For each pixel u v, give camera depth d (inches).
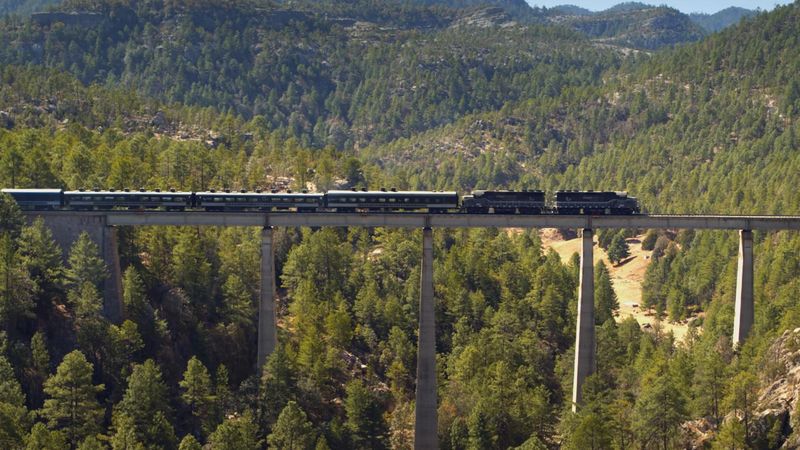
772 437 6136.8
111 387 6939.0
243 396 6983.3
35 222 7583.7
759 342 7475.4
